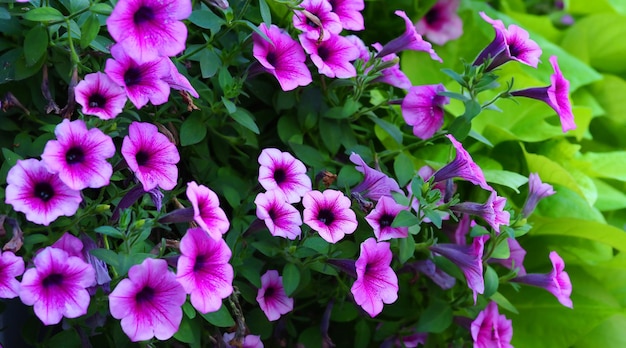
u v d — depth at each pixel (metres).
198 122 1.17
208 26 1.13
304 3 1.15
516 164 1.40
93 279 1.04
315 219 1.11
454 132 1.20
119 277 1.08
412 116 1.22
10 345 1.19
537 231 1.38
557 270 1.22
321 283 1.23
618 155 1.46
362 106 1.29
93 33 1.06
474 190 1.36
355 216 1.14
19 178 1.01
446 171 1.15
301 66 1.16
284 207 1.11
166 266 1.04
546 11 1.90
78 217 1.07
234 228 1.17
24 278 1.00
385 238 1.13
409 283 1.29
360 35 1.46
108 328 1.15
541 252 1.40
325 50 1.18
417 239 1.30
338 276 1.19
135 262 1.05
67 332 1.12
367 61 1.23
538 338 1.36
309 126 1.23
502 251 1.21
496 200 1.16
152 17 1.02
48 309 1.02
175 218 1.06
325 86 1.22
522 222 1.21
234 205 1.18
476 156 1.36
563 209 1.35
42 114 1.15
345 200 1.13
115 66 1.04
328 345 1.22
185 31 1.03
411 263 1.23
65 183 1.00
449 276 1.23
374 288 1.12
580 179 1.39
